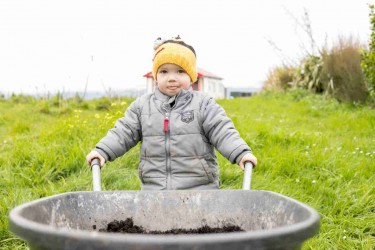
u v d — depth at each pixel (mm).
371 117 7996
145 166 2623
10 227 1317
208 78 17922
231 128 2500
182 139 2562
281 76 15148
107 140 2553
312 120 8594
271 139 5609
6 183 4086
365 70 7855
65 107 11367
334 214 3498
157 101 2670
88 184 4051
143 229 1939
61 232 1138
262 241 1138
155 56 2713
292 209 1610
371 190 3803
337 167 4473
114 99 11758
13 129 7422
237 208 1896
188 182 2551
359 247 2990
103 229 1885
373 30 7477
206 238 1091
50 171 4316
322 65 11992
